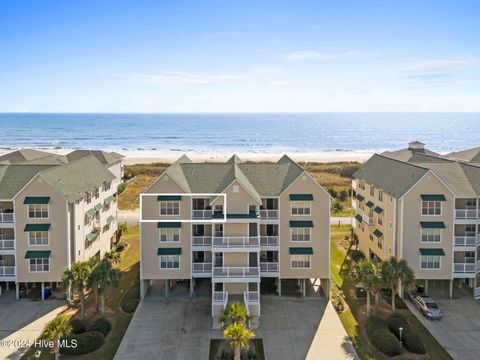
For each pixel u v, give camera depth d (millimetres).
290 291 44594
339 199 87625
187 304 41719
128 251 56875
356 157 156750
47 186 41938
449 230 42938
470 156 64250
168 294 43312
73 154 71562
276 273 43031
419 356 32781
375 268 38281
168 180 41688
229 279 39469
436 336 35844
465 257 44281
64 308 40750
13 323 37781
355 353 33250
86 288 37906
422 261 43219
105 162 71188
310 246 42844
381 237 47188
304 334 36125
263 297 43250
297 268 42969
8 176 44156
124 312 40188
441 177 44875
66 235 42375
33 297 42969
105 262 38938
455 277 43250
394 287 38250
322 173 117625
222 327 33906
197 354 33219
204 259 43375
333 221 72625
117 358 32625
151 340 35219
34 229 41750
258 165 46844
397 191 43688
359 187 56875
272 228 43844
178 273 42469
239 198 40750
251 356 32125
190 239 42156
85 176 50312
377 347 33844
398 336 35250
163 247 42281
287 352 33375
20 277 42344
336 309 40594
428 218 42938
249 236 42531
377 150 195750
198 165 46375
